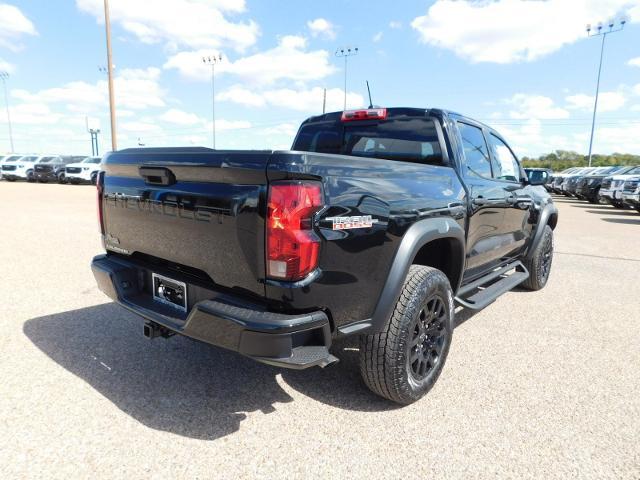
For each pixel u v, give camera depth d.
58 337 3.57
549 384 3.02
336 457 2.21
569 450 2.30
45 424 2.39
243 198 2.07
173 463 2.12
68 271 5.59
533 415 2.63
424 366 2.76
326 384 2.96
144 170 2.56
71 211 12.07
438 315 2.85
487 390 2.92
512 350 3.59
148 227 2.63
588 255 7.86
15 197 16.59
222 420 2.50
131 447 2.23
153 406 2.62
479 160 3.83
